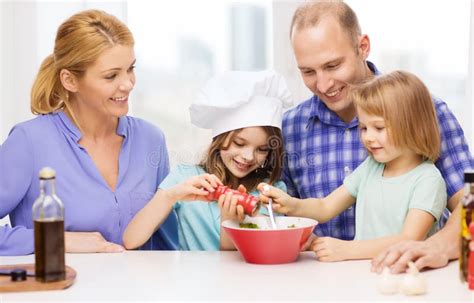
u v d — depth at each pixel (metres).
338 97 1.77
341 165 1.90
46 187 1.23
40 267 1.23
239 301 1.14
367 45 1.81
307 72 1.78
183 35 2.55
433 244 1.39
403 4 2.48
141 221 1.68
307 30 1.71
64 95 1.80
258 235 1.40
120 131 1.85
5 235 1.63
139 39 2.54
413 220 1.52
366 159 1.77
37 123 1.79
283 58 2.46
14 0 2.54
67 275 1.28
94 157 1.82
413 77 1.61
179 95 2.56
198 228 1.93
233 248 1.73
